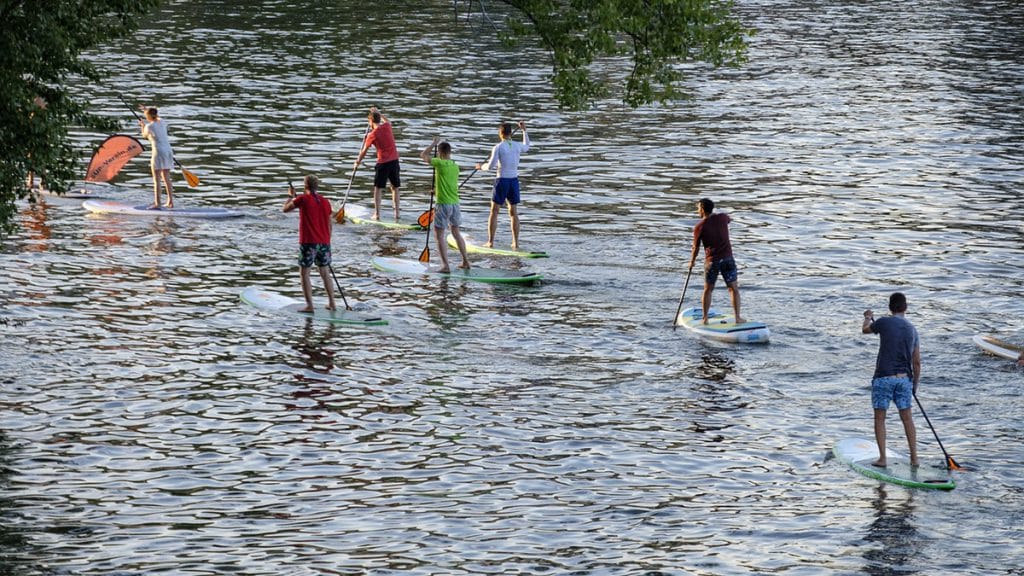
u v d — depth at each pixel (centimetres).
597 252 6094
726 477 3594
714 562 3064
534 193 7369
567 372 4434
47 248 5872
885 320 3659
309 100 10131
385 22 15050
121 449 3672
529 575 2972
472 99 10419
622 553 3100
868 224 6706
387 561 3028
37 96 4056
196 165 7850
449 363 4497
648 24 4603
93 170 6925
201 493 3403
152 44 12825
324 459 3647
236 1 16475
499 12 16088
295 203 4931
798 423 4006
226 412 3978
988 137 9162
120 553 3034
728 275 4850
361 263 5819
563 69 4688
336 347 4628
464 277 5584
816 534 3231
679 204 7150
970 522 3316
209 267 5666
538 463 3656
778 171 8062
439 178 5584
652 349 4697
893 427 3972
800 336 4862
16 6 3781
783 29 15612
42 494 3356
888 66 12644
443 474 3566
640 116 9938
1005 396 4228
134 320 4866
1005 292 5447
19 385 4131
